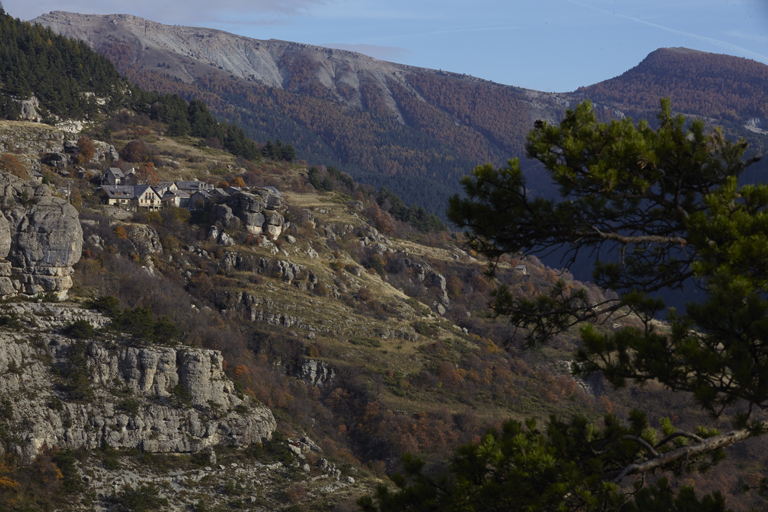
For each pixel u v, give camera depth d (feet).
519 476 35.81
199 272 481.87
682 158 46.44
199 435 305.53
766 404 34.96
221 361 337.93
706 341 37.14
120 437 285.02
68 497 246.47
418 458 44.09
